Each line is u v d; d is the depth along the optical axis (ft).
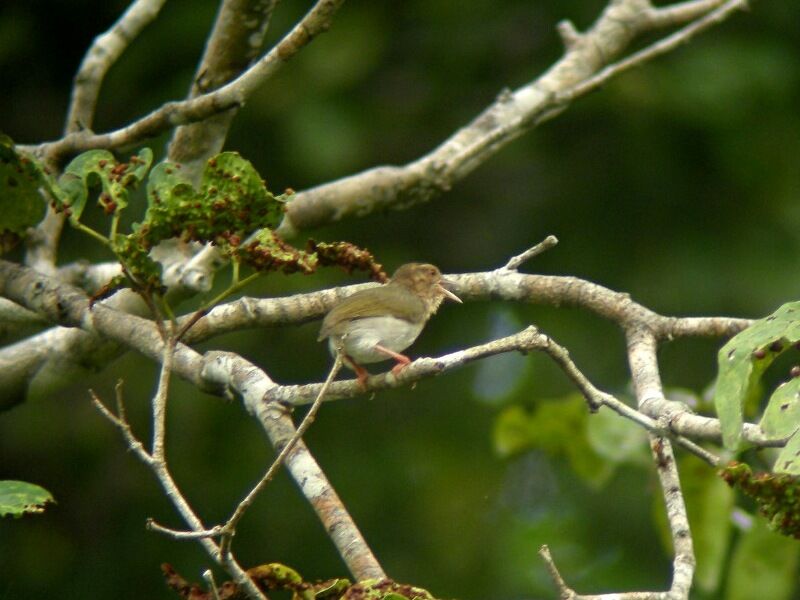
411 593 17.49
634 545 48.93
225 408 48.01
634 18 35.81
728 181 49.06
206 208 19.70
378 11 49.83
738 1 32.40
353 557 19.35
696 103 47.73
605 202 49.62
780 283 47.83
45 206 24.44
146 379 48.19
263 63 24.71
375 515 48.47
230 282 44.01
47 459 49.93
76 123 26.73
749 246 48.55
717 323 24.38
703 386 47.60
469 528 48.80
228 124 28.30
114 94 48.26
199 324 25.29
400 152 49.03
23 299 24.91
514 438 33.27
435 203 51.11
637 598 17.94
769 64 48.78
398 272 27.22
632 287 48.55
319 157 46.52
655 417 21.11
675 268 48.29
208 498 48.01
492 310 50.39
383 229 50.49
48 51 51.90
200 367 23.09
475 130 32.91
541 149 50.03
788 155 48.60
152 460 18.28
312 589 18.75
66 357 28.55
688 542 19.81
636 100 47.44
